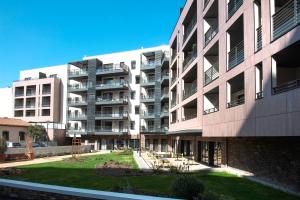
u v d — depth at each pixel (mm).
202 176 19688
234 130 18469
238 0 18781
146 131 59375
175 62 42906
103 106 66688
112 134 63969
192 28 31938
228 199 10695
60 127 70438
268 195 13891
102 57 68438
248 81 16547
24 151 38531
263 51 14789
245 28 17156
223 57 21062
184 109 36906
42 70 77188
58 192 10672
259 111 15086
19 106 76438
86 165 28625
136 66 65062
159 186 15953
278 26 13992
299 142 14633
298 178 14680
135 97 64438
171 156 38781
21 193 11586
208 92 25297
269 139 17688
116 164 27672
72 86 68875
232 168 23469
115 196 9562
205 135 24969
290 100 12242
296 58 14406
